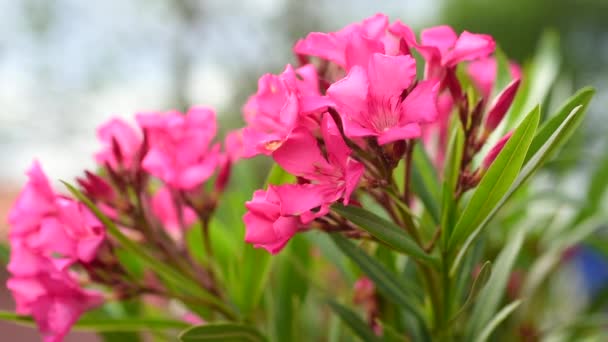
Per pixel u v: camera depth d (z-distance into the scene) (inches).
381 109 13.6
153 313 21.1
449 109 18.0
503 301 19.5
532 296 20.2
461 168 14.9
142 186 16.8
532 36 179.3
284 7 176.6
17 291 16.0
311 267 19.4
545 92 19.3
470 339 16.8
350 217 13.9
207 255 17.3
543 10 177.6
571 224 21.6
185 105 163.5
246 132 14.3
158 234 17.0
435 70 14.8
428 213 17.3
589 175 22.9
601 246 21.2
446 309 15.6
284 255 18.8
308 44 14.4
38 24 152.7
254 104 16.6
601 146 24.9
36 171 16.0
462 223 14.5
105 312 19.1
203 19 169.3
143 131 16.6
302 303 18.9
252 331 16.1
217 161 16.8
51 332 16.1
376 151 13.9
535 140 14.6
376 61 13.4
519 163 13.7
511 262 16.8
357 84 13.3
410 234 14.9
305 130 13.8
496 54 18.6
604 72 181.0
